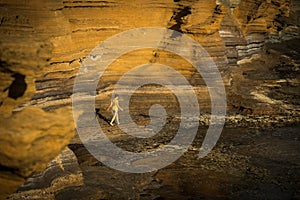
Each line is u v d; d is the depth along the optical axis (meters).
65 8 13.04
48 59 8.09
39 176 9.41
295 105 16.97
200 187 10.26
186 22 16.06
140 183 10.35
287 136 13.80
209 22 16.61
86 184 10.11
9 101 7.45
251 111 15.77
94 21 14.05
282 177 10.87
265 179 10.74
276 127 14.61
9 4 10.71
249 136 13.71
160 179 10.60
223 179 10.70
